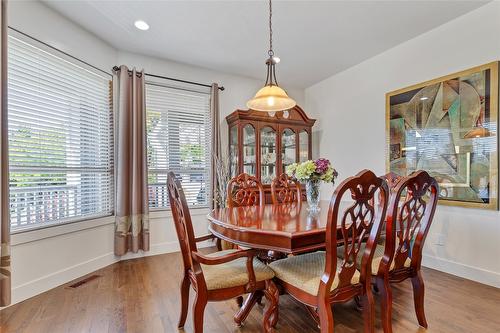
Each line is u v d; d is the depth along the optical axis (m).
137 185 3.17
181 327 1.75
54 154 2.51
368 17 2.58
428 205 1.67
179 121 3.67
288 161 4.12
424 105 2.85
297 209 2.33
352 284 1.43
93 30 2.81
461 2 2.36
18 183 2.20
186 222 1.47
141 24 2.69
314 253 1.98
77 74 2.74
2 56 1.88
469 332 1.67
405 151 3.04
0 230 1.87
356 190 1.30
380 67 3.41
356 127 3.79
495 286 2.32
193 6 2.40
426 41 2.87
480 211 2.44
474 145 2.45
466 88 2.51
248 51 3.31
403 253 1.63
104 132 3.07
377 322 1.82
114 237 3.07
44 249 2.35
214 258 1.46
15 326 1.78
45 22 2.40
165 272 2.74
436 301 2.08
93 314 1.92
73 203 2.69
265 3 2.36
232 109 4.10
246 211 2.22
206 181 3.88
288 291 1.55
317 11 2.47
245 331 1.73
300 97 4.76
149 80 3.43
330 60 3.60
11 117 2.15
